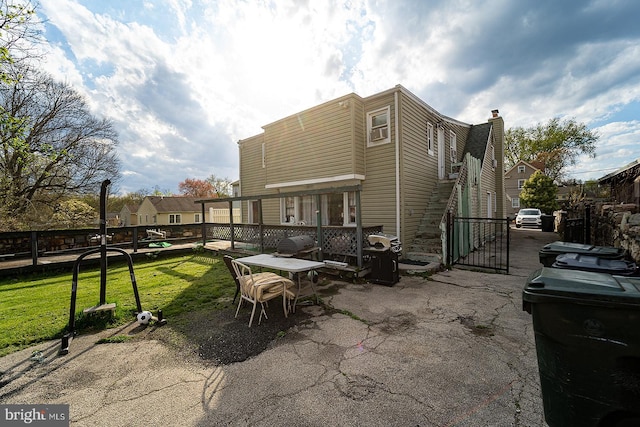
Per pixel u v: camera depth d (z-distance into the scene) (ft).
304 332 10.98
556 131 108.88
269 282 11.97
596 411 4.42
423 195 29.22
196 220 109.29
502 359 8.68
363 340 10.18
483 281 18.10
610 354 4.27
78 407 6.84
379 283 17.63
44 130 45.65
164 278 20.13
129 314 12.88
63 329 11.14
